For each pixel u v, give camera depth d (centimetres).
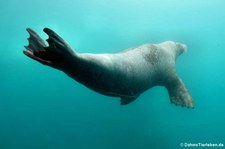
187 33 1155
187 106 606
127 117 1032
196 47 1133
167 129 951
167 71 618
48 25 1143
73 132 967
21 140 931
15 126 1005
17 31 1142
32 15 1138
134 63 489
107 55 423
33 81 1173
